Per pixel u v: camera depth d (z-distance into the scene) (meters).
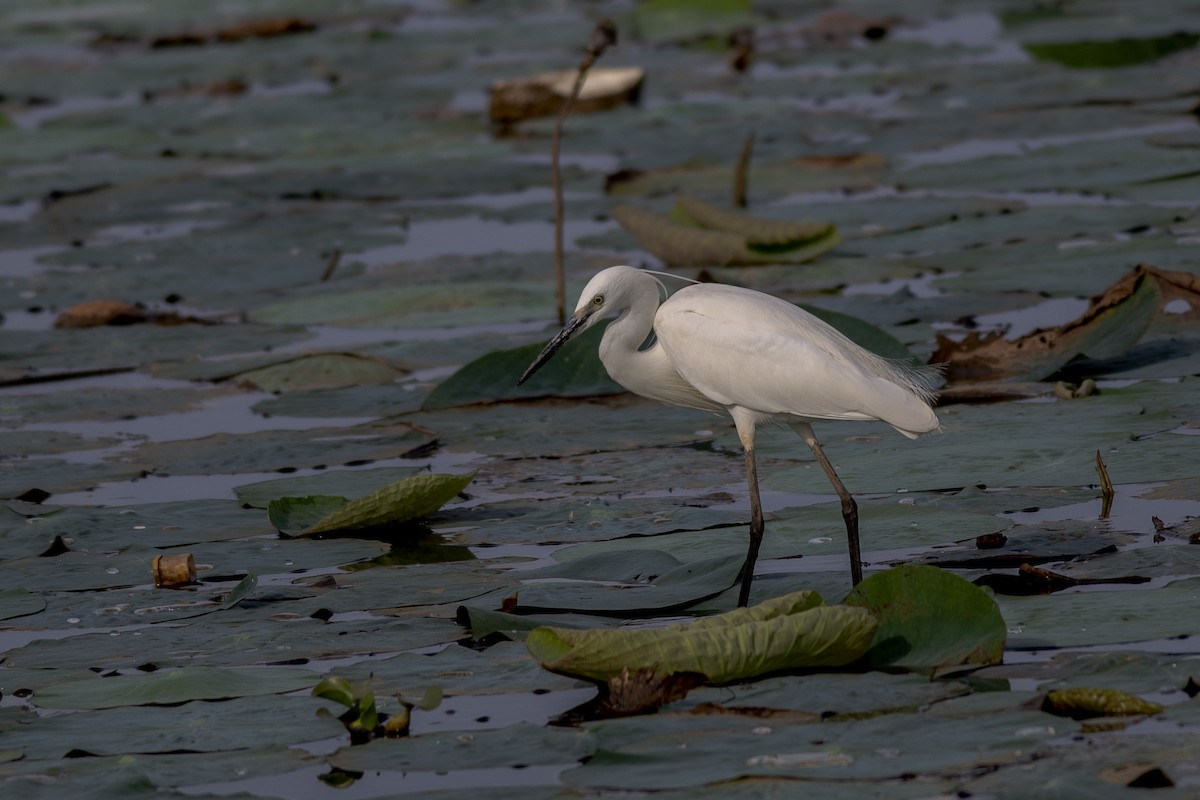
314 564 9.80
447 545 10.17
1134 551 8.98
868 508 10.16
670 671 7.45
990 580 8.70
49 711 7.67
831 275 16.78
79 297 18.05
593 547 9.87
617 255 18.67
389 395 13.73
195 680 7.80
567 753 6.77
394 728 7.17
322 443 12.41
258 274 18.69
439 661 8.02
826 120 26.14
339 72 34.31
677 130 26.27
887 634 7.83
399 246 19.91
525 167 24.11
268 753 6.91
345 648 8.31
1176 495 9.86
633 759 6.67
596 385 13.46
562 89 28.56
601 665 7.43
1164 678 7.15
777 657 7.50
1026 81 28.53
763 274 17.09
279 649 8.34
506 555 9.95
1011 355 13.23
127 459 12.28
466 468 11.82
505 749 6.84
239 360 15.23
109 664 8.23
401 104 30.11
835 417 9.41
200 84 33.62
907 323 14.84
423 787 6.82
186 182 24.25
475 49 36.41
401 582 9.34
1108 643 7.67
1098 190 19.70
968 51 32.50
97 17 44.84
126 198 23.48
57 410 13.74
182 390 14.24
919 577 7.85
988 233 18.06
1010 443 11.16
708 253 17.58
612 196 21.86
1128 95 26.47
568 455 12.00
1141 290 13.11
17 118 31.55
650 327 10.51
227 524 10.66
